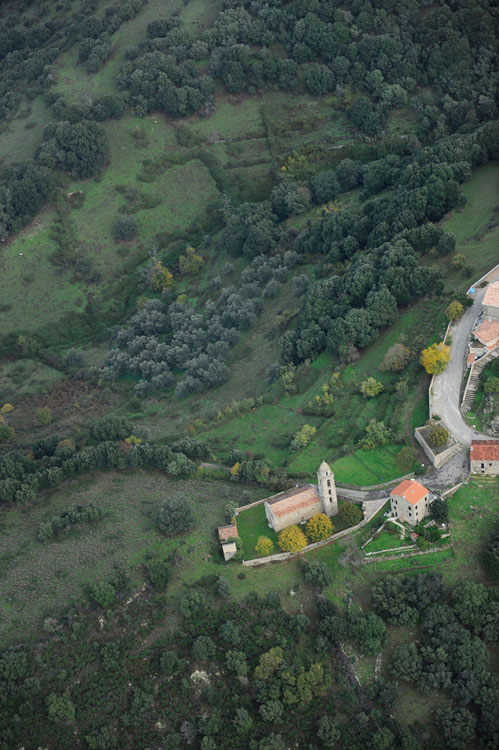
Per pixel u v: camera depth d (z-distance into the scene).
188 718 193.50
